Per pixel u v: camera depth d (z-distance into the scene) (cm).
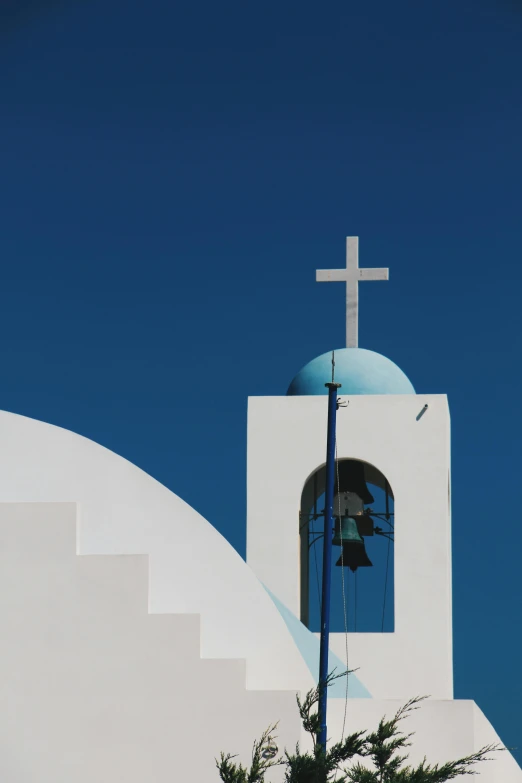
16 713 1900
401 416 2773
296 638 2216
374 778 1688
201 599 2064
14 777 1886
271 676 2033
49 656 1909
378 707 2108
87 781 1880
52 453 2103
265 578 2739
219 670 1888
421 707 2106
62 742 1891
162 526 2084
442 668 2655
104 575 1920
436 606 2684
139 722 1886
